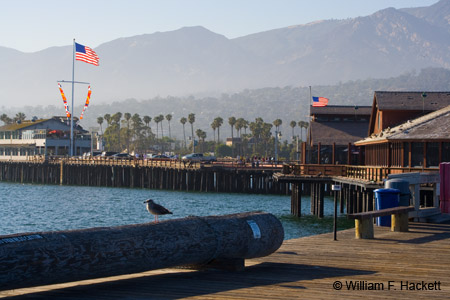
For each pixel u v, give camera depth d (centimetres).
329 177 4062
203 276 962
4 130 10575
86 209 5053
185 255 904
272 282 913
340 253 1231
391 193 1723
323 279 945
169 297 800
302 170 4216
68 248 757
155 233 872
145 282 907
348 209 4031
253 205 5425
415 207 1852
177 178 7244
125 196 6412
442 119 3369
